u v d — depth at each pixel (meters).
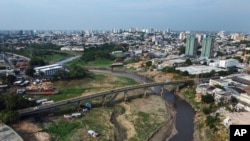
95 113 156.00
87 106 163.50
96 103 174.75
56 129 128.75
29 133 121.06
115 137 125.69
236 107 154.75
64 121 139.75
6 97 148.62
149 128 138.38
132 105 175.62
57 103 152.25
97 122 141.75
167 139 126.44
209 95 174.00
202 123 141.88
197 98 185.50
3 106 141.38
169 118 154.75
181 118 155.38
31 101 156.88
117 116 155.25
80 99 160.62
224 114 142.12
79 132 127.19
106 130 132.00
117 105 175.12
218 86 195.00
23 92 187.12
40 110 141.50
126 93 185.62
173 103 185.88
